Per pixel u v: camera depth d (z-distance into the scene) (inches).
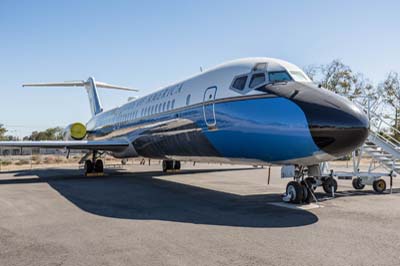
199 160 426.6
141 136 551.2
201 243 196.5
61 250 185.2
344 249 184.1
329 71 1860.2
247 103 319.3
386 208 304.8
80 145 602.5
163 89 518.0
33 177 668.1
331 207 310.0
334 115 263.9
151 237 209.9
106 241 201.6
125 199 370.0
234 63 366.6
